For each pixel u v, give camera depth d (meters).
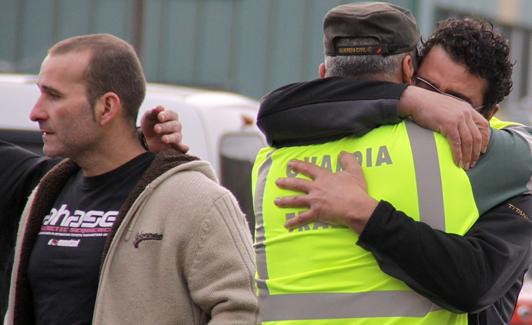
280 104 9.15
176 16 76.00
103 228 9.56
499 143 8.95
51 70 9.66
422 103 8.81
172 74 76.25
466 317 8.89
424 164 8.76
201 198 9.45
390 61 9.08
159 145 10.11
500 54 9.56
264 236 9.23
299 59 76.12
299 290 8.89
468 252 8.48
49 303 9.62
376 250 8.59
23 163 11.05
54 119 9.62
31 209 9.98
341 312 8.73
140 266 9.34
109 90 9.66
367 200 8.66
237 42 76.12
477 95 9.57
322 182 8.87
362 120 8.88
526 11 84.06
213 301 9.30
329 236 8.84
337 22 9.14
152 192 9.48
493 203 8.84
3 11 74.69
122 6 74.81
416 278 8.49
